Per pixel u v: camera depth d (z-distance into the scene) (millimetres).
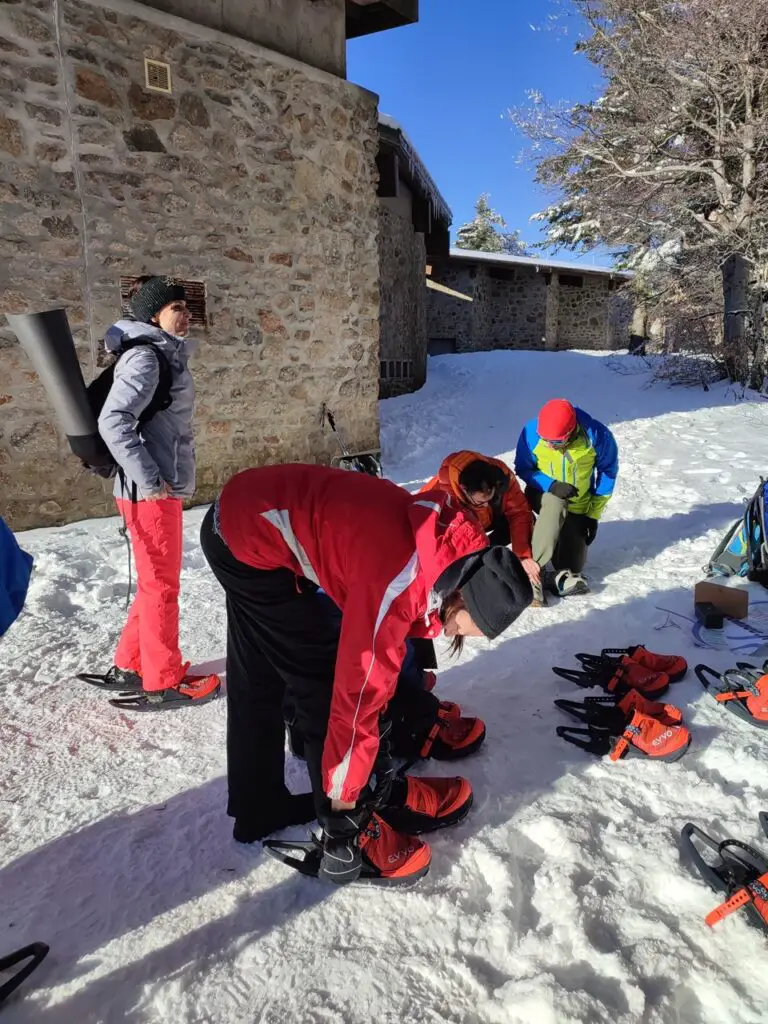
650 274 15203
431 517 1525
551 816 2035
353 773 1617
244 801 1944
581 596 3875
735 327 11859
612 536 4945
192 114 5570
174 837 2010
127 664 2811
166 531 2559
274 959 1605
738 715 2578
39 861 1919
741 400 10477
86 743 2484
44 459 5047
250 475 1842
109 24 5004
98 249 5156
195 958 1607
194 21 5574
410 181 11219
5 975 1564
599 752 2381
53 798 2182
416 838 1881
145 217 5398
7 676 2945
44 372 2219
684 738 2336
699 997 1518
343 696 1575
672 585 3953
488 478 2943
